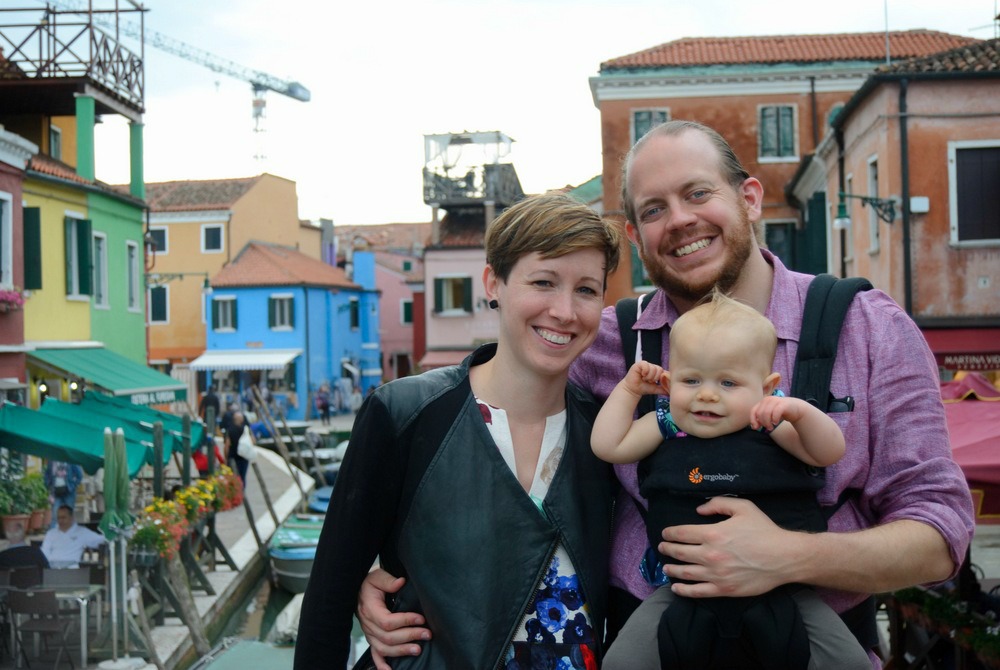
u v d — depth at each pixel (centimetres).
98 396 1524
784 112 2983
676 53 3070
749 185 286
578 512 269
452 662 258
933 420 254
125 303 2405
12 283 1764
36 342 1912
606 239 265
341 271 5581
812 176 2675
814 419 240
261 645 674
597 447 269
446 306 3828
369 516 270
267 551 1608
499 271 271
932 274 1866
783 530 242
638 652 253
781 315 273
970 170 1866
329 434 3434
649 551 273
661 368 267
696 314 258
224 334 4772
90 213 2202
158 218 4862
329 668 271
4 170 1736
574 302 263
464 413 272
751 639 242
